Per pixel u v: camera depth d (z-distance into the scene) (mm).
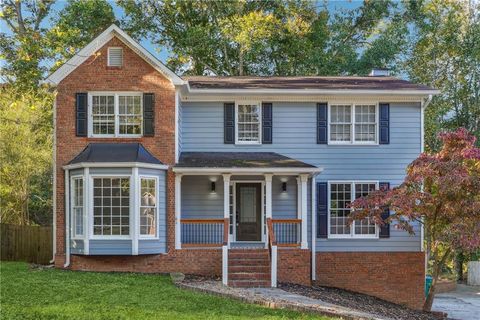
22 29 30359
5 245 23297
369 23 36281
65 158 19422
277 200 20984
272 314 12328
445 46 32219
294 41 33438
